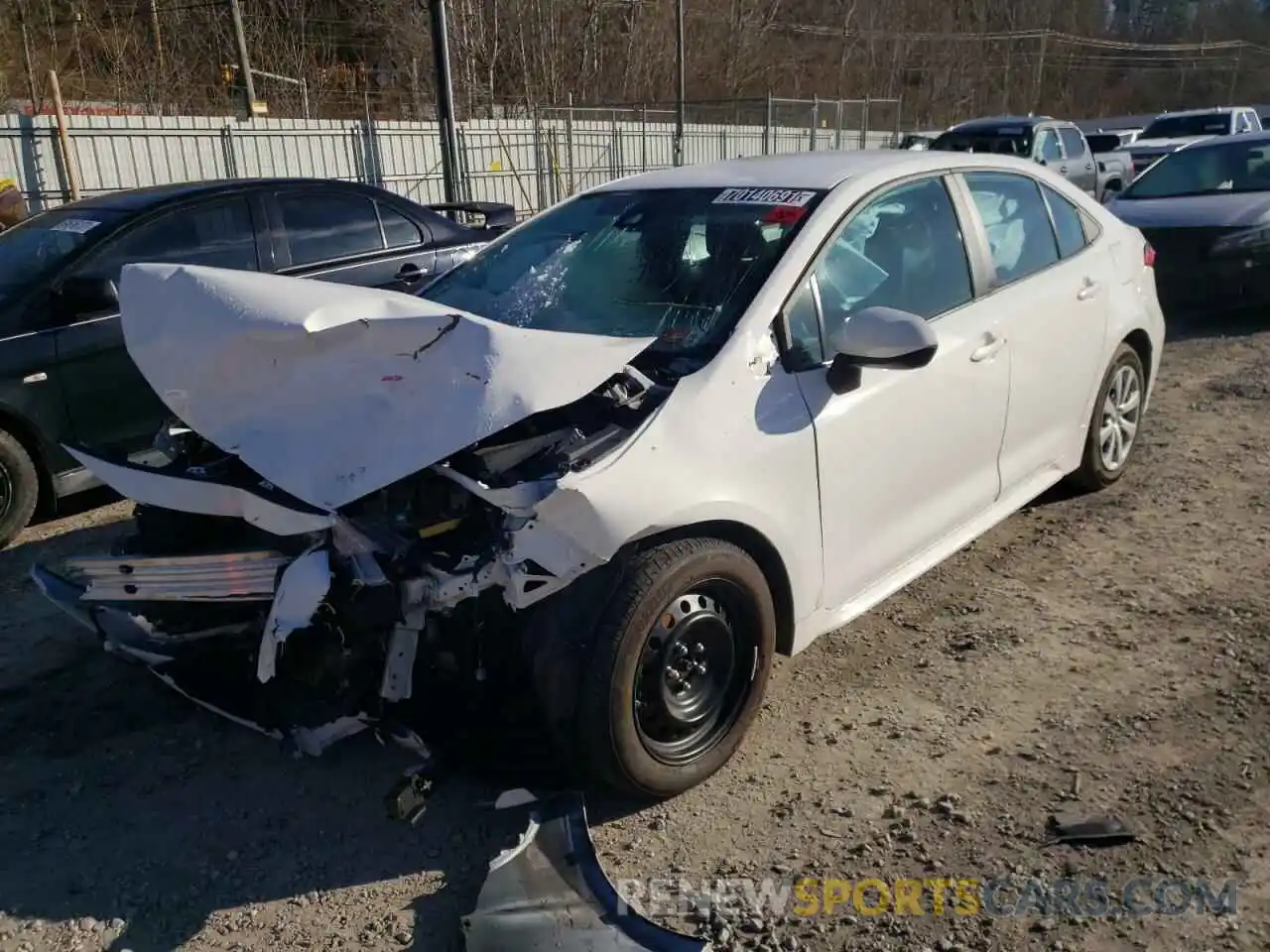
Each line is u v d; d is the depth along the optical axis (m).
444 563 2.85
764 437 3.24
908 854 2.90
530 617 3.01
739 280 3.55
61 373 5.45
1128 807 3.02
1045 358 4.48
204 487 3.02
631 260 3.89
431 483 2.96
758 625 3.27
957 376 3.95
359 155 16.78
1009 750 3.34
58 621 4.50
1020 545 4.86
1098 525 5.04
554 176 19.88
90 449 3.35
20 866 2.99
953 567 4.68
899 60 47.69
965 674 3.80
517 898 2.68
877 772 3.27
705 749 3.23
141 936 2.72
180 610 3.13
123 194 6.53
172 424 3.66
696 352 3.34
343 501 2.78
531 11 28.44
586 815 3.06
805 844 2.96
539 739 3.38
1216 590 4.31
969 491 4.18
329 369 3.11
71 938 2.72
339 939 2.69
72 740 3.62
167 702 3.86
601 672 2.91
